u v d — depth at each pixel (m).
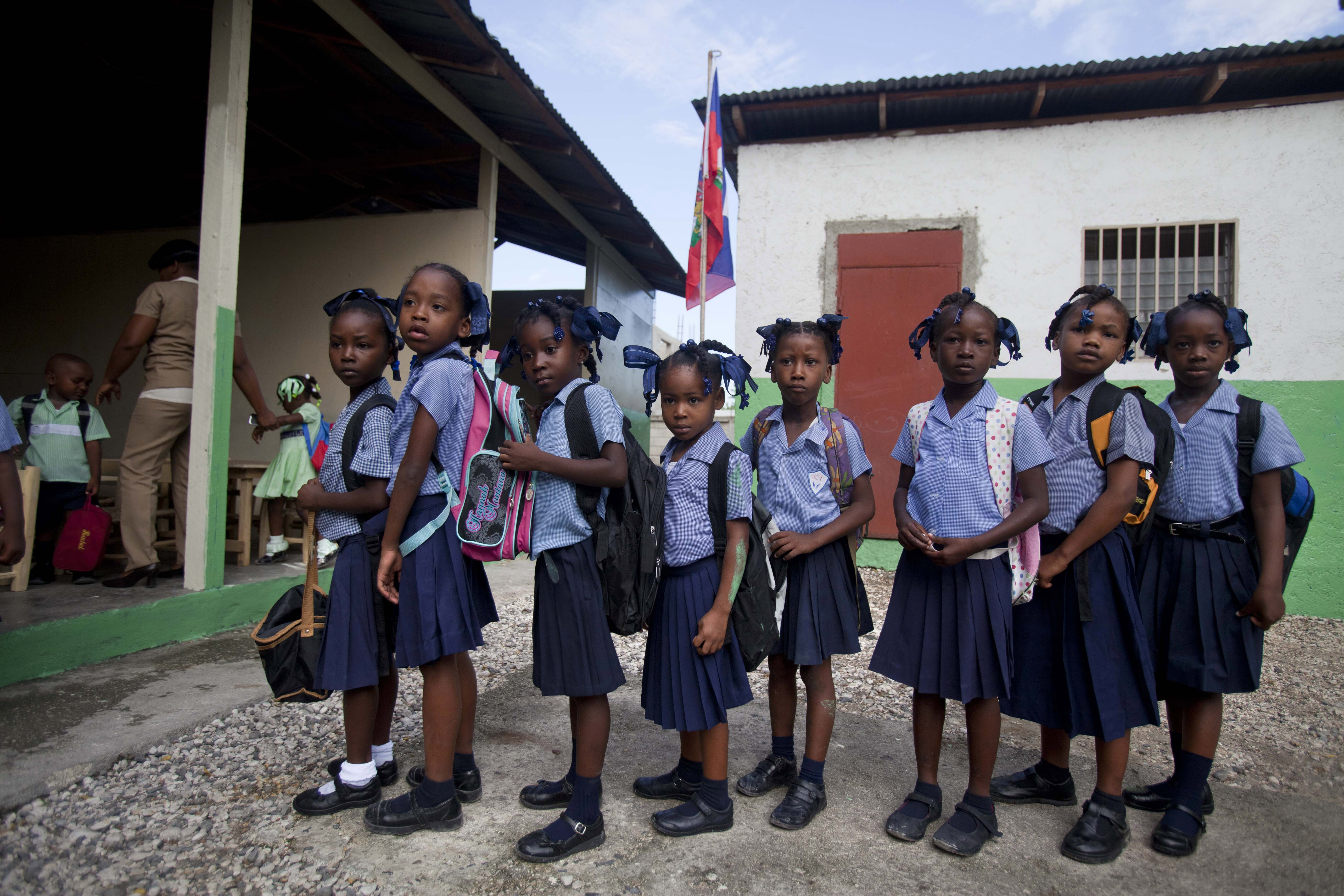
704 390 2.27
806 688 2.79
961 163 6.15
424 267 2.28
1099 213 5.93
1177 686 2.40
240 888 1.87
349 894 1.85
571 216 8.48
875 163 6.29
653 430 12.64
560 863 2.02
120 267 7.46
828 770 2.67
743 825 2.25
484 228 6.60
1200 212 5.76
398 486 2.08
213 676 3.22
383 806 2.14
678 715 2.16
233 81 3.90
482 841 2.12
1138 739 3.09
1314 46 5.11
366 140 7.60
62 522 4.07
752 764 2.72
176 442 4.16
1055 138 6.00
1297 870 2.08
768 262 6.46
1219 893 1.96
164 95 6.48
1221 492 2.33
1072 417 2.34
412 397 2.14
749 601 2.17
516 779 2.53
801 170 6.41
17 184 8.19
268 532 4.91
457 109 6.06
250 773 2.48
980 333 2.23
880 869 2.03
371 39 5.04
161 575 4.23
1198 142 5.75
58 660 3.16
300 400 4.77
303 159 7.99
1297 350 5.59
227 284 3.90
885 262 6.26
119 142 7.34
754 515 2.21
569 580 2.11
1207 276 5.78
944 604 2.22
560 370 2.21
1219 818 2.38
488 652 3.99
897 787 2.54
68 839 2.03
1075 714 2.19
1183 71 5.41
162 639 3.61
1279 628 5.14
